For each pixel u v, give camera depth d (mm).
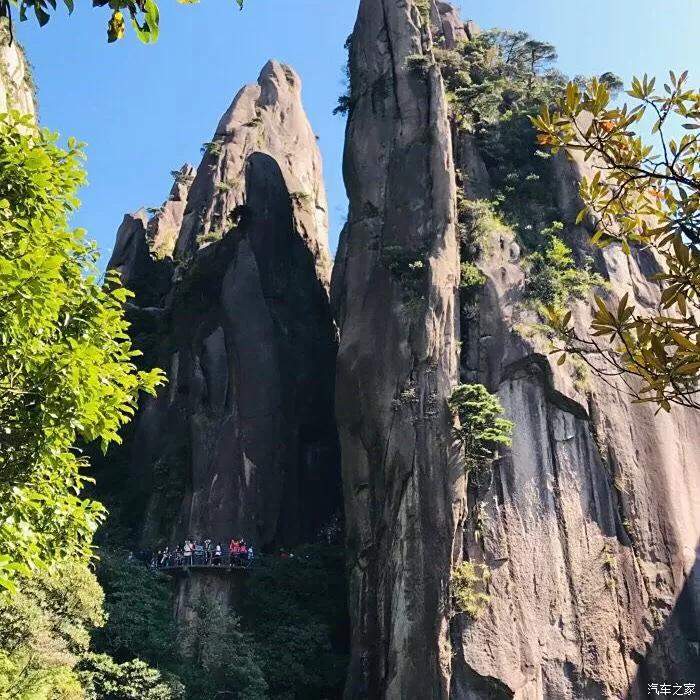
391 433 36344
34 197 12172
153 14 6637
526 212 43500
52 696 23141
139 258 65938
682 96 7445
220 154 65875
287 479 45969
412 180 42656
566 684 31812
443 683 31047
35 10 6668
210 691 32406
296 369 50438
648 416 38000
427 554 33219
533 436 36500
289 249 56031
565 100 7766
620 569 34375
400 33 48094
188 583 39719
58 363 10875
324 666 36531
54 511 11562
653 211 7727
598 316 6844
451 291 38969
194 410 48406
